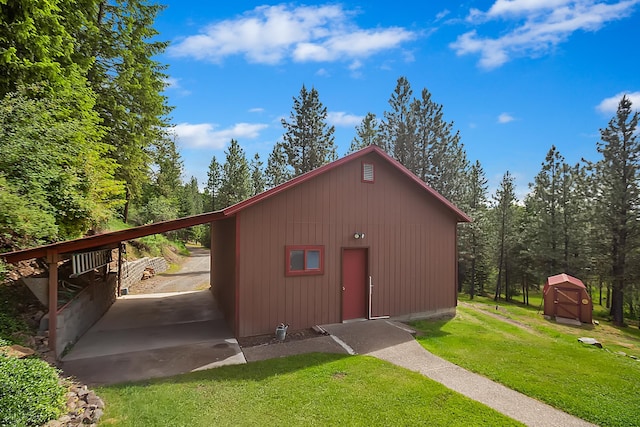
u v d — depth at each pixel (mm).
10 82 7543
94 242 6023
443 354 6711
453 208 10477
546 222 22969
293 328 8086
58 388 3883
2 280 6836
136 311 10070
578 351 7285
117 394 4562
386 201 9539
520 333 8867
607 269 19969
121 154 14367
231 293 8180
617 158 19469
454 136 25250
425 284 10164
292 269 8117
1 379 3467
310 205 8398
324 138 27469
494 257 26875
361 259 9227
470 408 4430
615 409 4582
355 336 7641
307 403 4438
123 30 13516
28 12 7473
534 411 4508
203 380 5133
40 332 6023
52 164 7246
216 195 43000
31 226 6242
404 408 4363
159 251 23359
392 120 26125
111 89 13391
